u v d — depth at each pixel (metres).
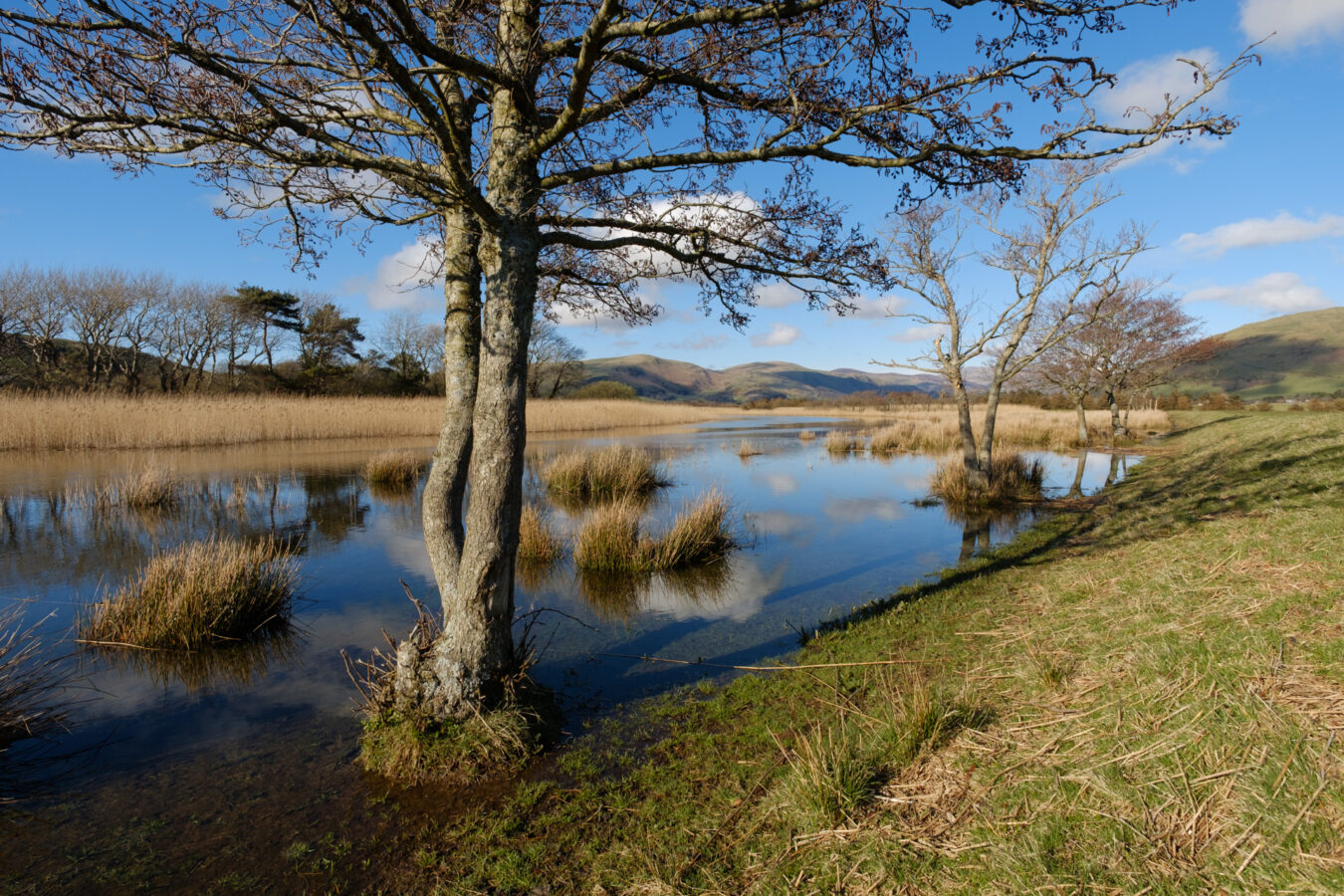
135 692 4.68
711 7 2.91
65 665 5.13
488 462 3.70
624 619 6.18
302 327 40.88
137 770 3.67
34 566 7.62
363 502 12.29
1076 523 9.12
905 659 4.64
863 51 3.14
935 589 6.47
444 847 2.97
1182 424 26.67
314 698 4.59
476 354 4.03
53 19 2.36
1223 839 2.06
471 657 3.71
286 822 3.18
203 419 20.52
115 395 23.56
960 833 2.44
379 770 3.60
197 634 5.50
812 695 4.26
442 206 3.77
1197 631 3.43
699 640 5.58
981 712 3.36
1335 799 2.03
